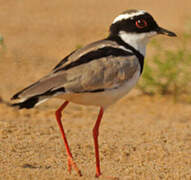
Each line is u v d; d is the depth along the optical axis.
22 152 11.08
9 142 11.63
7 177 9.27
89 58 9.36
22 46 24.11
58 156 11.12
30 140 11.99
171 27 27.41
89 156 11.37
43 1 34.31
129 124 14.34
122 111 16.31
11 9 31.58
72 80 9.02
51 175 9.59
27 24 28.31
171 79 18.17
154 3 34.03
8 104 15.98
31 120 14.30
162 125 14.38
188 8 32.38
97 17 30.42
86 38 25.94
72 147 11.79
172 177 10.41
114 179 9.69
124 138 12.79
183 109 16.94
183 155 11.81
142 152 11.86
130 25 10.15
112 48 9.75
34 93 8.63
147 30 10.24
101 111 9.91
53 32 26.92
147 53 22.69
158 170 10.81
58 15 30.72
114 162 11.14
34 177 9.36
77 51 9.70
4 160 10.39
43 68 21.16
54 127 13.51
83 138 12.61
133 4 33.81
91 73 9.18
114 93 9.52
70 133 13.02
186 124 14.62
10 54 22.70
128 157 11.52
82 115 15.42
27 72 20.50
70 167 9.96
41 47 24.12
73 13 31.33
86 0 35.16
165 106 17.25
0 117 14.40
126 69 9.56
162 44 23.17
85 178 9.59
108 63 9.40
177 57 18.14
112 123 14.40
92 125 14.05
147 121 14.88
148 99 18.06
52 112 15.50
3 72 20.28
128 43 10.15
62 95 9.19
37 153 11.14
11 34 26.14
